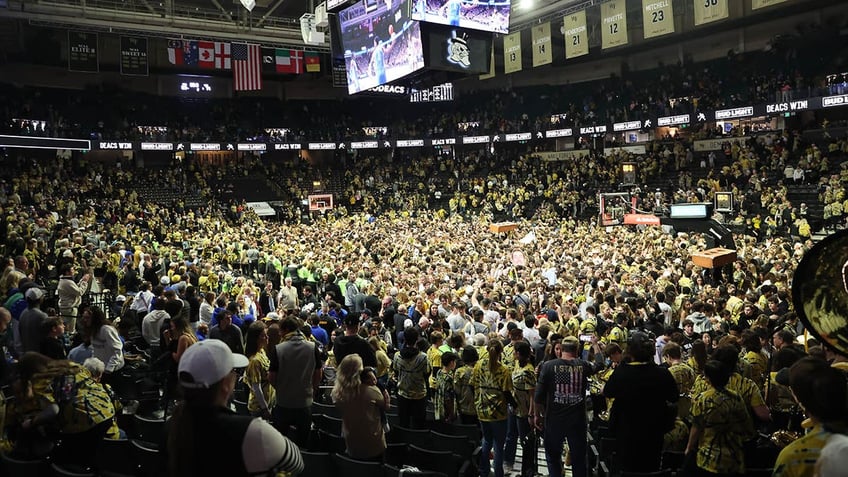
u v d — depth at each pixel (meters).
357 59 26.84
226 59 38.31
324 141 47.38
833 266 3.36
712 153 36.19
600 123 40.28
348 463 5.27
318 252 22.95
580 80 49.47
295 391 6.65
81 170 40.19
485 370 7.20
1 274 12.84
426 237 28.03
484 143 48.84
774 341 8.07
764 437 6.78
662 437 5.84
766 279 16.56
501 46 46.88
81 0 33.62
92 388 5.42
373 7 25.80
